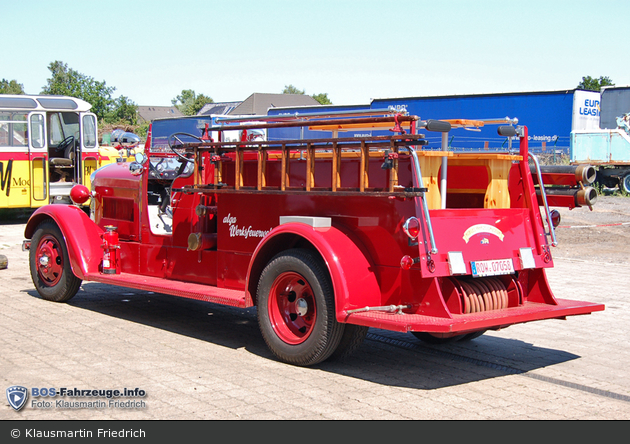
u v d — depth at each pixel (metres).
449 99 28.30
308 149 5.04
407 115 4.50
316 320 4.79
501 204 5.31
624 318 6.98
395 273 4.67
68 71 70.00
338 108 30.72
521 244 5.16
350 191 4.79
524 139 5.32
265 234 5.47
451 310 4.64
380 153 4.73
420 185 4.47
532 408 4.18
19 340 5.62
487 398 4.37
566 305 5.13
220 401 4.16
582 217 19.06
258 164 5.45
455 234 4.71
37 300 7.43
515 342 6.02
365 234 4.81
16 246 12.34
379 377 4.79
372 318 4.43
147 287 6.11
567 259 11.41
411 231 4.41
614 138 24.80
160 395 4.25
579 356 5.53
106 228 6.80
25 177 16.59
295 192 5.13
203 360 5.12
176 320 6.60
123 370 4.79
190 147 5.93
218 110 78.94
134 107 75.56
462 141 27.48
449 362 5.29
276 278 5.06
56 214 7.11
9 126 16.38
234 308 7.33
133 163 6.65
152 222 6.70
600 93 27.03
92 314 6.76
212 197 6.13
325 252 4.68
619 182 25.62
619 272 9.93
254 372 4.83
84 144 17.48
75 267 6.88
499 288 4.96
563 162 25.88
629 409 4.21
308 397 4.28
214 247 6.08
